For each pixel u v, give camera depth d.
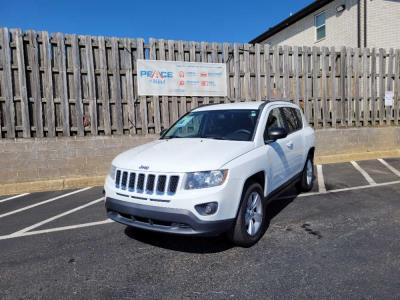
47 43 8.39
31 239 4.93
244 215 4.28
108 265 4.04
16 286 3.62
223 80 9.91
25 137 8.30
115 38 8.96
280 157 5.31
